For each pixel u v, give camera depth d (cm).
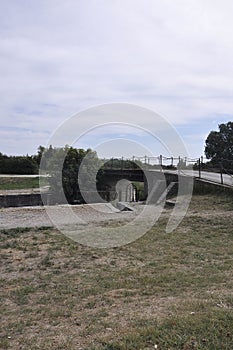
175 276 656
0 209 1881
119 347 354
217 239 990
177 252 866
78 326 430
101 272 714
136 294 561
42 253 888
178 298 520
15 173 4400
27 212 1711
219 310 433
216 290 551
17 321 460
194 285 596
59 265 779
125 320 435
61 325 439
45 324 446
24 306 526
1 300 557
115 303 518
